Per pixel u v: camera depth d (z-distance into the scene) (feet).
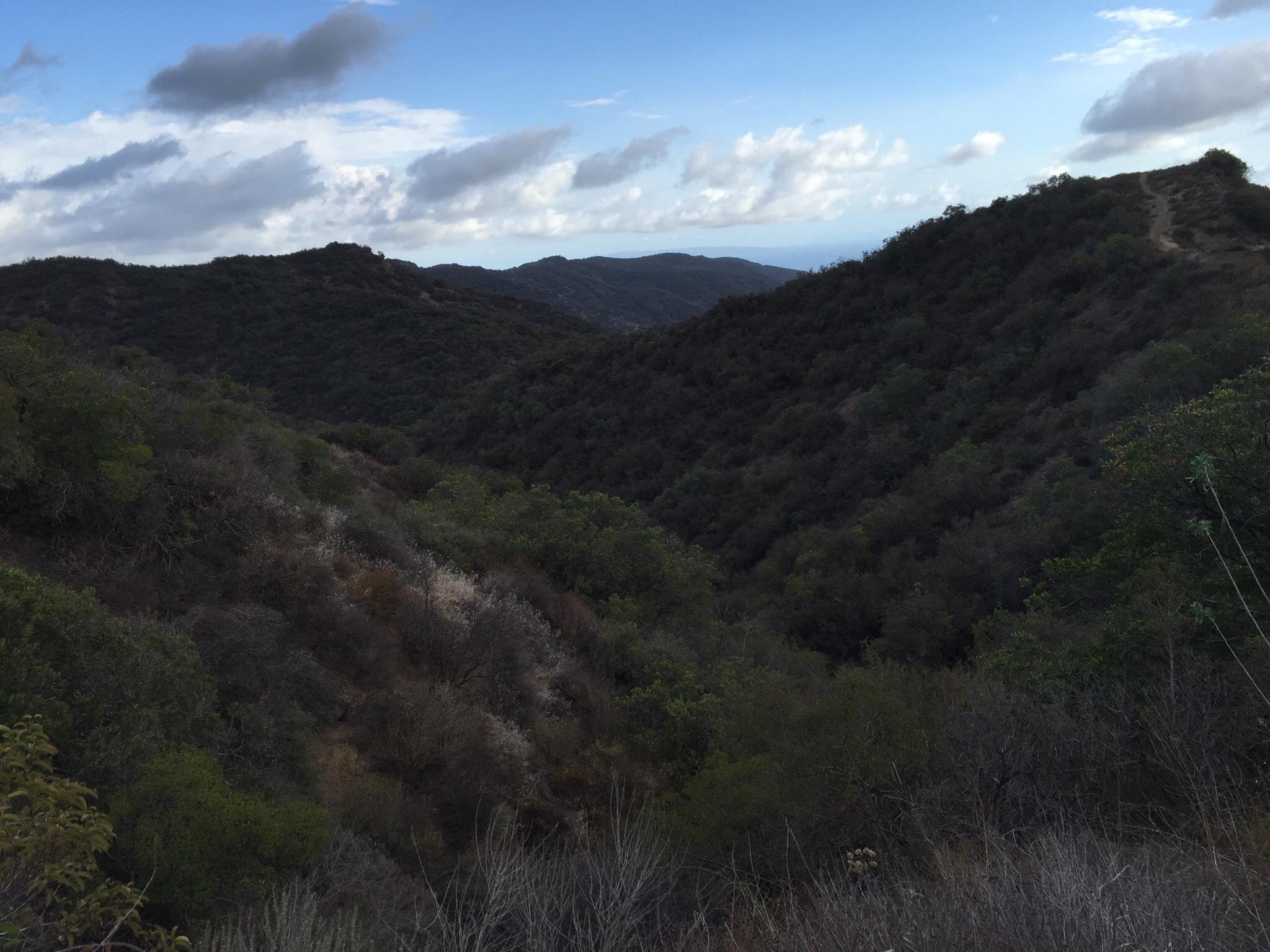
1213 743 12.44
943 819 13.80
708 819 15.98
